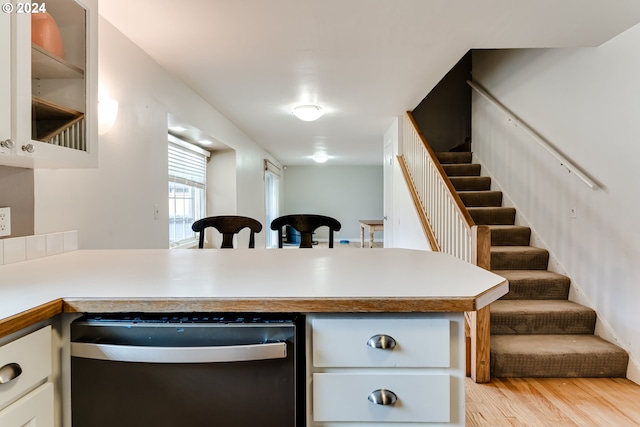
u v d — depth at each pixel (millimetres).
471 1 1823
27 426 750
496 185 3986
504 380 2234
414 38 2248
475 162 4582
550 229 3037
